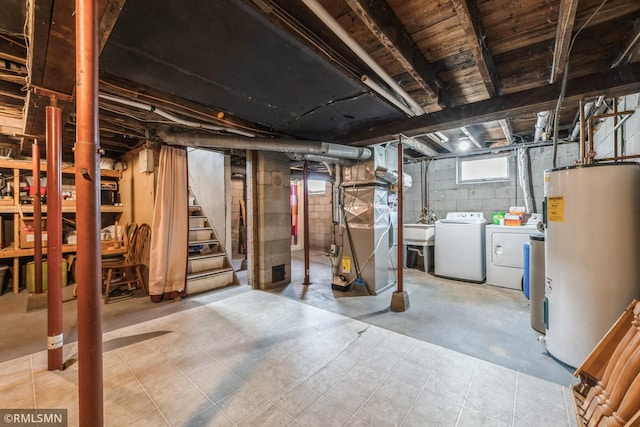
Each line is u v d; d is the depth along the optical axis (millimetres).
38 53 1389
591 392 1342
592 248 1766
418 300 3297
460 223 4211
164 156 3266
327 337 2320
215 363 1928
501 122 3311
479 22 1675
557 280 1944
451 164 5117
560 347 1922
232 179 6180
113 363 1926
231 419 1423
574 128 3537
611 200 1717
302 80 2062
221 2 1277
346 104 2504
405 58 1863
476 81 2535
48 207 1821
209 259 3896
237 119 2910
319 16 1391
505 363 1939
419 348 2145
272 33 1523
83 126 961
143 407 1504
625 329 1424
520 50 2053
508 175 4582
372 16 1491
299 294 3518
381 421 1410
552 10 1629
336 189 3945
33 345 2170
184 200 3410
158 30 1470
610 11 1619
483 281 4098
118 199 4469
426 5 1604
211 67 1862
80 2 944
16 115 3049
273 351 2090
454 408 1503
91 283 984
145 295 3430
